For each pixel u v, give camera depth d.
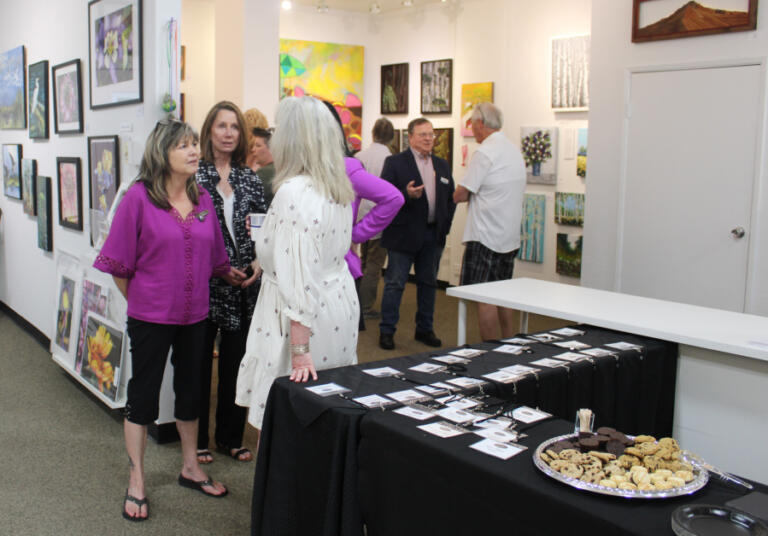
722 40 4.20
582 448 1.54
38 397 4.16
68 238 4.67
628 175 4.74
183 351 2.85
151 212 2.62
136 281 2.67
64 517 2.76
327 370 2.17
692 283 4.49
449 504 1.55
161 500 2.92
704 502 1.38
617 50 4.72
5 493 2.95
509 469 1.46
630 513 1.29
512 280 3.62
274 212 2.18
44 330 5.30
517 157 4.66
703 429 2.50
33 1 5.10
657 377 2.51
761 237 4.14
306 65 8.15
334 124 2.22
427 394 1.93
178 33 3.29
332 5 8.02
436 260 5.34
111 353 3.70
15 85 5.64
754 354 2.23
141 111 3.46
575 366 2.24
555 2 6.43
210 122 3.07
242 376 2.34
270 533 2.05
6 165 6.05
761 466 2.35
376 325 6.07
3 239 6.24
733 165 4.23
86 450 3.41
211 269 2.82
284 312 2.11
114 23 3.70
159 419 3.49
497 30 7.00
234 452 3.34
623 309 2.87
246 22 6.14
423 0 7.65
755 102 4.09
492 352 2.42
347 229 2.29
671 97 4.47
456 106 7.59
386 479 1.70
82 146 4.31
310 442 1.91
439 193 5.17
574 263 6.44
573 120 6.36
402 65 8.23
